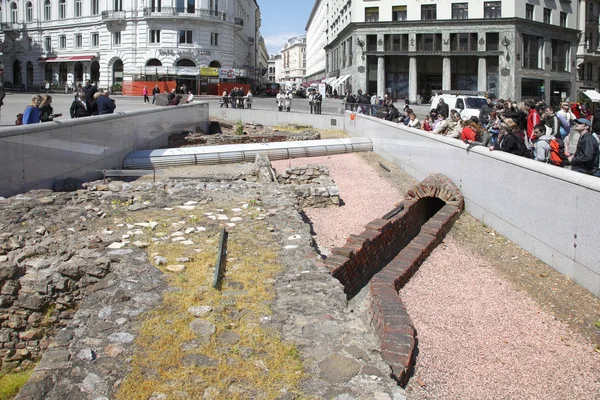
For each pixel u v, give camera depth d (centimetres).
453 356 541
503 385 496
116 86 5869
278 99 3597
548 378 511
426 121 1838
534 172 829
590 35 6309
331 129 3136
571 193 725
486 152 1012
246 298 531
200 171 1667
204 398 373
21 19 6975
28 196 889
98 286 570
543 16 5566
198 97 4969
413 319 624
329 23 8281
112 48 6091
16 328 600
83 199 906
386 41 5591
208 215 841
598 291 664
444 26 5372
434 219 978
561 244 750
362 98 3409
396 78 5691
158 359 416
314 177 1477
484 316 638
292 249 683
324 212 1184
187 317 484
